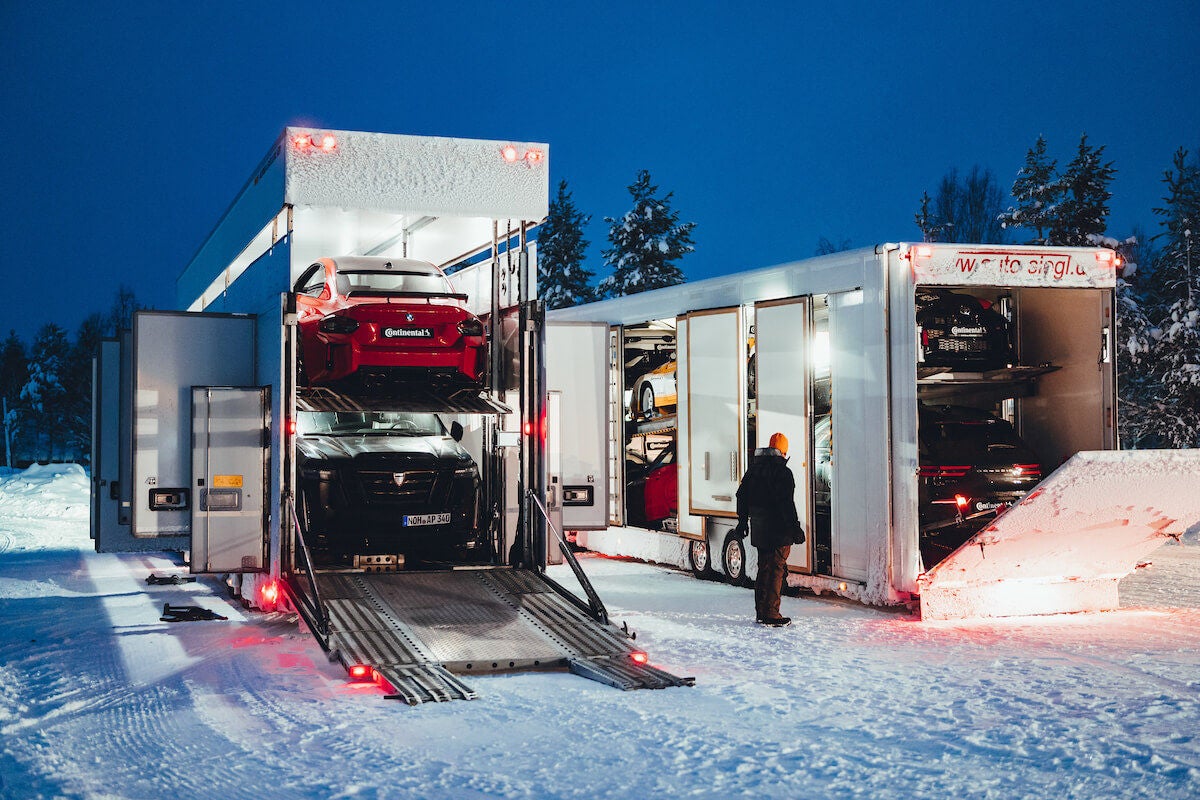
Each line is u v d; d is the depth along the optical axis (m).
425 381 10.37
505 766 5.30
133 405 10.09
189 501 9.69
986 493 10.58
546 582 9.56
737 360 12.14
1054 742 5.63
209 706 6.61
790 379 11.14
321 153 9.52
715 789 4.93
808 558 10.92
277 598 9.42
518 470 10.44
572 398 11.59
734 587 12.22
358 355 10.00
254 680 7.37
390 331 10.07
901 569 9.77
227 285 13.94
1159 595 11.38
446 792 4.89
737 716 6.26
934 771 5.16
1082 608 10.30
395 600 8.81
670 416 14.47
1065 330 10.99
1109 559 10.07
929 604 9.74
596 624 8.46
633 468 15.55
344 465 9.92
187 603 11.22
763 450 9.67
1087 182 31.36
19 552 17.23
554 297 45.72
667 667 7.71
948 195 50.66
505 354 11.11
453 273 13.25
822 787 4.94
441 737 5.86
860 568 10.20
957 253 9.79
